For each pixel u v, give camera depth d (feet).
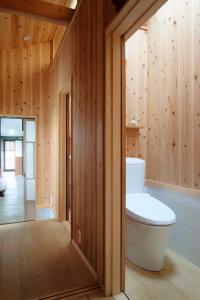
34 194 13.71
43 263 6.70
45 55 13.78
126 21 4.66
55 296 5.16
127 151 9.25
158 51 8.54
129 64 9.17
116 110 5.34
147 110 9.23
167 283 5.72
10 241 8.36
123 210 5.44
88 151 6.64
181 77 7.38
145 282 5.75
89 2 6.54
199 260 6.48
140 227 6.06
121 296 5.21
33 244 8.10
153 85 8.84
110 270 5.29
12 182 22.85
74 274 6.10
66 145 10.92
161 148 8.35
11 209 12.90
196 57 6.75
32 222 10.62
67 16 8.39
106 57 5.27
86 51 6.83
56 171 11.61
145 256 6.27
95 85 6.08
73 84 8.29
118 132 5.37
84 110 7.03
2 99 12.82
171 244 7.55
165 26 8.11
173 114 7.75
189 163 7.06
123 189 5.44
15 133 31.42
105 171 5.33
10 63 13.02
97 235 5.85
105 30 5.31
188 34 7.04
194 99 6.86
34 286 5.54
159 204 6.89
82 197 7.19
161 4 3.98
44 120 13.76
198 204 6.61
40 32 12.48
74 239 8.02
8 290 5.37
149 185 8.82
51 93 13.30
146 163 9.20
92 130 6.31
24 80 13.30
